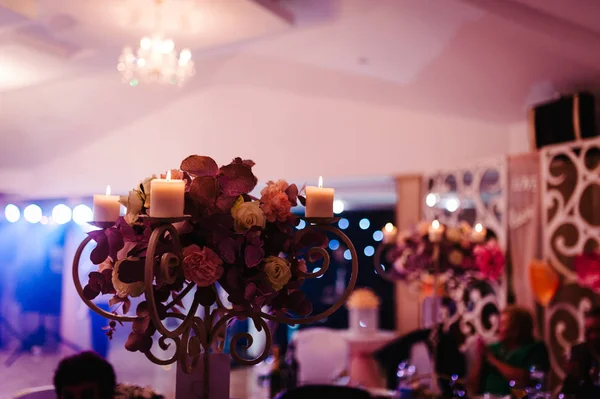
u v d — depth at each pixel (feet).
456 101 15.72
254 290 4.17
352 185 22.68
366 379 14.80
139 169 23.08
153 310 3.67
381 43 13.74
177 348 4.17
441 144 16.83
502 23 10.93
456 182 16.60
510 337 10.75
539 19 10.63
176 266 4.00
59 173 25.38
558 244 12.25
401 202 17.46
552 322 12.29
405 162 17.47
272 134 20.20
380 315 27.71
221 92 21.22
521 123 15.20
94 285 4.28
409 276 10.43
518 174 13.37
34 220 26.32
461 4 10.64
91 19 11.66
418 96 16.51
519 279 13.14
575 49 10.88
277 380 9.53
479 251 9.56
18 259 27.63
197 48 13.97
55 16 11.84
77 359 6.16
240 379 16.61
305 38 14.65
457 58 13.34
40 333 26.63
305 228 4.62
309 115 19.48
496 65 13.02
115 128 23.45
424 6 11.15
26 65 15.03
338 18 12.71
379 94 17.51
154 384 17.66
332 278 29.19
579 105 12.13
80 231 26.68
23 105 20.15
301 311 4.46
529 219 13.03
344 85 17.89
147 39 11.79
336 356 14.43
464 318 14.10
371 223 29.32
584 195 12.02
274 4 11.50
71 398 6.02
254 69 18.70
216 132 21.35
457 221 15.34
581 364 8.49
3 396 18.01
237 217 4.19
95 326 25.48
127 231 4.18
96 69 15.53
